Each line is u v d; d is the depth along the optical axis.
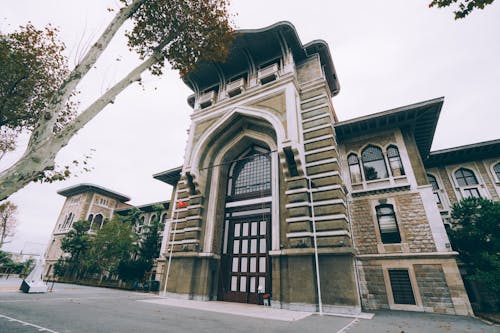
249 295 15.49
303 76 19.77
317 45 20.06
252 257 16.47
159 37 9.90
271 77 19.61
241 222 18.05
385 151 17.23
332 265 12.47
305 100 18.16
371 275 14.53
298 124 16.67
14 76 10.62
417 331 7.77
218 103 21.33
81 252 30.48
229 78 22.88
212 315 9.78
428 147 19.88
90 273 30.02
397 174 16.41
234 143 20.23
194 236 17.22
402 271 14.02
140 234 29.66
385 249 14.80
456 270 12.75
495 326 8.92
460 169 19.75
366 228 15.74
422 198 14.92
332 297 11.88
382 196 16.09
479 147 18.53
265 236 16.55
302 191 14.28
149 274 25.34
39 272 15.54
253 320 9.05
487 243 13.98
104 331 6.36
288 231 13.94
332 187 13.96
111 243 26.03
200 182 19.03
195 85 24.34
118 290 21.52
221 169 20.17
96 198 42.16
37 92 11.38
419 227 14.41
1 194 4.66
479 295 14.88
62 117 11.66
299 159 14.82
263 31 19.25
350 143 18.67
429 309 12.67
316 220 13.62
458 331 7.91
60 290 17.00
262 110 17.92
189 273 16.42
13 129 11.84
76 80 6.24
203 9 10.23
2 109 10.54
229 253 17.48
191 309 11.23
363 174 17.31
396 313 12.01
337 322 9.16
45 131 5.61
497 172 18.47
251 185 19.02
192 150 20.58
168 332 6.56
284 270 13.56
